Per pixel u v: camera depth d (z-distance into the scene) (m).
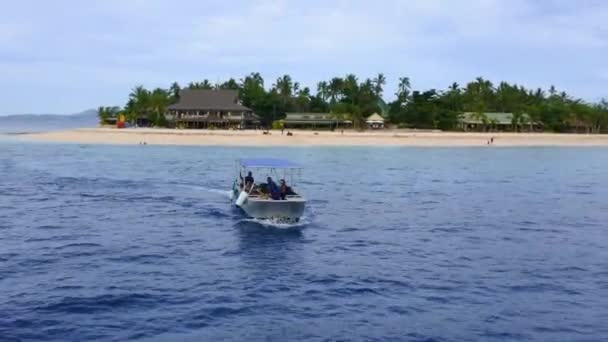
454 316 16.70
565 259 23.69
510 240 27.34
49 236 26.50
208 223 30.20
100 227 28.83
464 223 31.58
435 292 18.89
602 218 33.75
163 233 27.47
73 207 35.06
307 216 32.81
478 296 18.58
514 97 167.62
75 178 50.03
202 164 64.81
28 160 68.12
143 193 41.41
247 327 15.53
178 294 18.08
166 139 103.44
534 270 21.89
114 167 60.28
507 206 38.03
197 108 135.75
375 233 28.47
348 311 16.92
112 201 37.59
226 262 22.17
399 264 22.42
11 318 15.77
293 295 18.27
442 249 25.19
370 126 148.75
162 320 15.87
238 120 136.25
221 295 18.08
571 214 35.09
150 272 20.52
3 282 19.00
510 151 100.81
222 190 43.41
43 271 20.42
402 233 28.59
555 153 97.81
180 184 46.53
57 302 17.06
